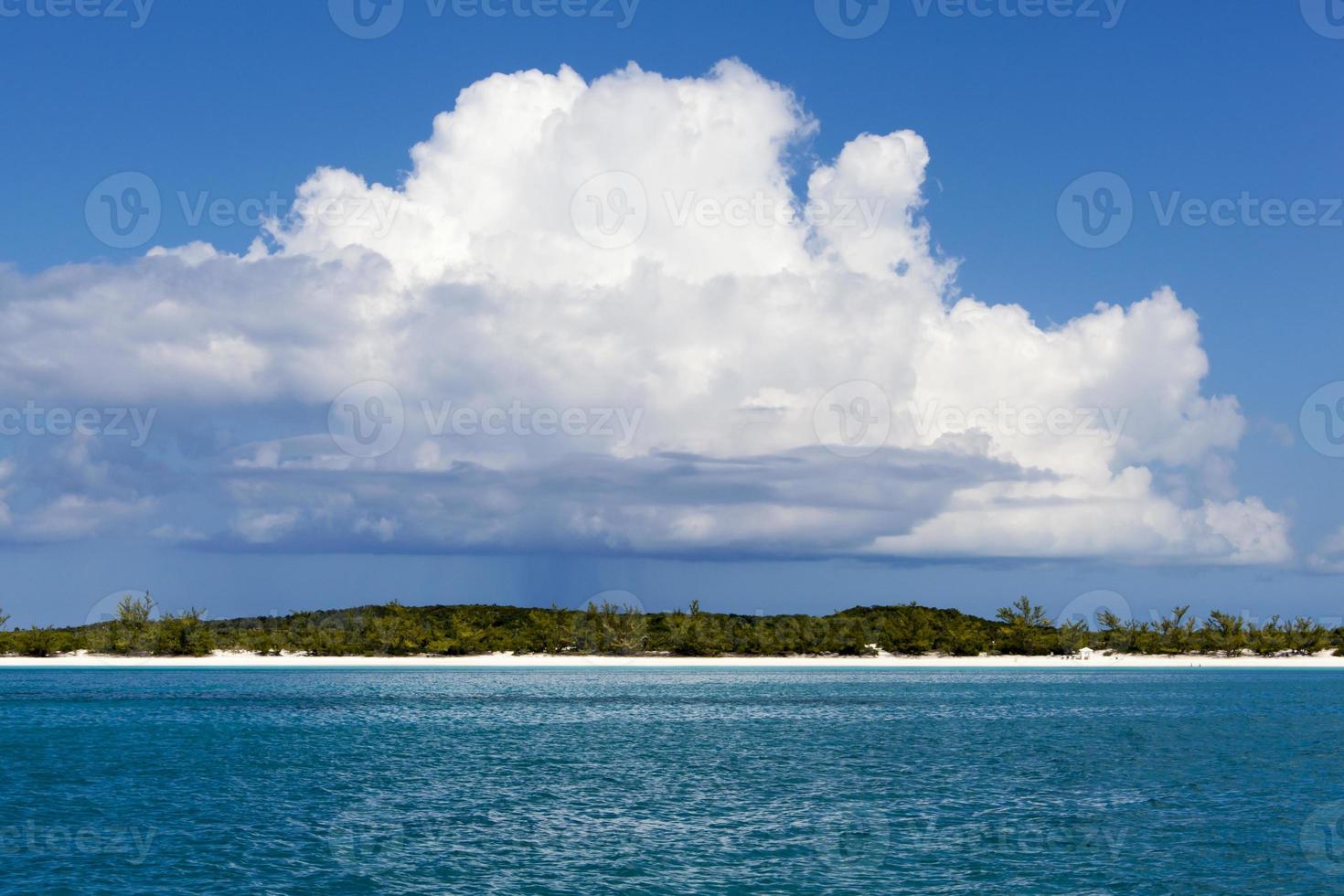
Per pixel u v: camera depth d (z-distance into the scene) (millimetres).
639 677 132000
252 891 28000
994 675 140750
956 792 44594
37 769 50875
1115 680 128125
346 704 88250
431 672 142125
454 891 28047
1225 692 107062
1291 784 47219
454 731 68250
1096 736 65938
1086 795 44031
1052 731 68625
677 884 28922
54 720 73875
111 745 60312
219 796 43031
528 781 47281
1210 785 46656
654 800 42188
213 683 116438
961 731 69188
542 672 142875
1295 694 104188
